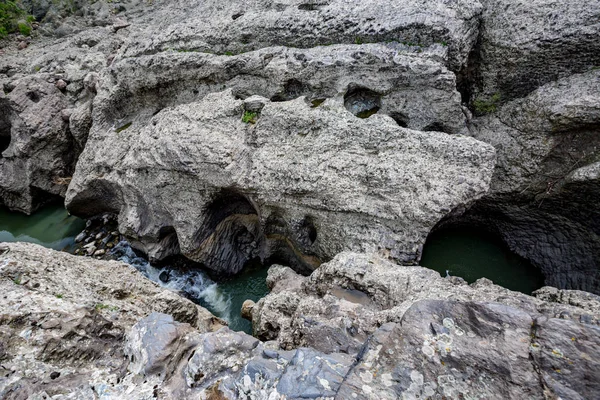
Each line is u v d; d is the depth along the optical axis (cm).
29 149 1303
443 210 718
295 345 584
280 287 809
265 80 950
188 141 898
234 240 1056
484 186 718
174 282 1066
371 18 863
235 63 960
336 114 821
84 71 1430
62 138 1342
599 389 302
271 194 848
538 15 799
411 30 823
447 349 361
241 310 907
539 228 909
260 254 1064
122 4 2008
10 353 457
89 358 497
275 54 929
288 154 836
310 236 904
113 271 793
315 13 923
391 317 538
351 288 666
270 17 958
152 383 443
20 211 1411
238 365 451
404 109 856
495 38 847
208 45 1014
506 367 335
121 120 1177
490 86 888
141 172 998
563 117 762
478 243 1002
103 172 1127
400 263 756
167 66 1031
